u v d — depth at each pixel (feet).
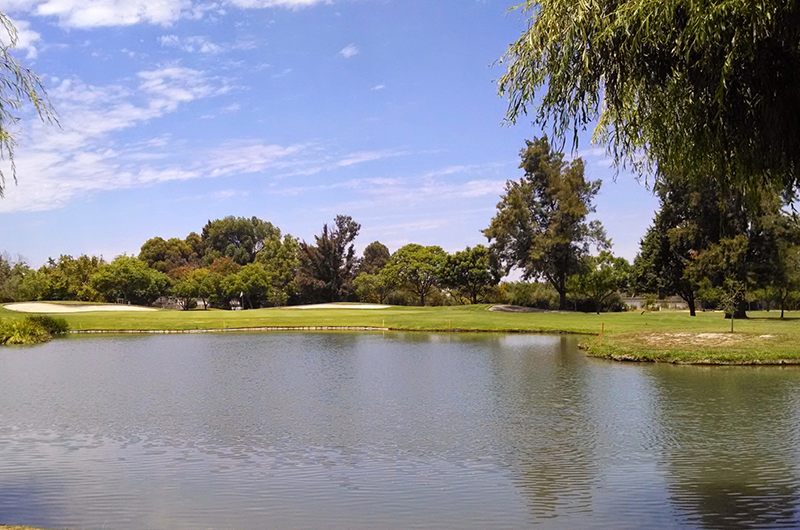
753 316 189.57
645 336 101.60
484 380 70.79
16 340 116.37
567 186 205.67
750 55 23.38
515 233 214.90
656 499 31.60
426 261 301.84
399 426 47.78
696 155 26.68
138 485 33.99
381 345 113.39
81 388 65.57
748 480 34.65
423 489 33.35
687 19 24.67
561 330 139.64
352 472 36.22
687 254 181.98
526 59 27.27
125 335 137.39
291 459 39.01
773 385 66.13
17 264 277.23
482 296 301.22
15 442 43.14
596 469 36.88
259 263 312.71
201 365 84.64
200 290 299.17
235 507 30.68
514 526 28.14
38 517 29.37
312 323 159.94
